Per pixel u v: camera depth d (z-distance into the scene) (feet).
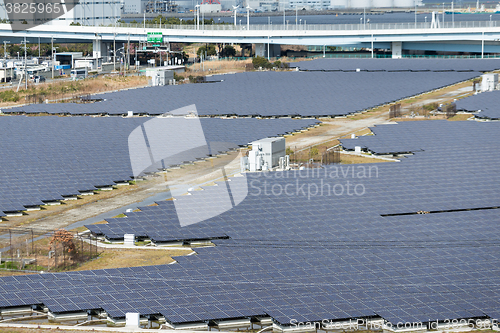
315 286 178.09
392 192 258.37
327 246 206.39
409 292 173.27
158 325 165.78
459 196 253.03
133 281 183.32
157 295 174.81
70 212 264.11
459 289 174.19
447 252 198.49
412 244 206.39
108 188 293.84
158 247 219.41
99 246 223.10
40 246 226.38
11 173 299.99
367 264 191.31
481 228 218.38
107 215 260.01
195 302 170.50
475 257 194.18
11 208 261.03
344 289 176.04
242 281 182.19
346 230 219.41
